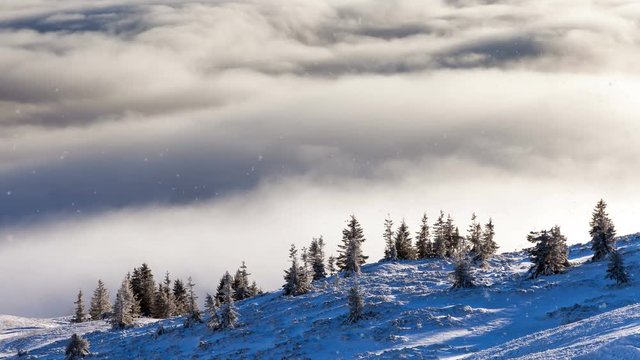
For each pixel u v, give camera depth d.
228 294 63.91
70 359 63.59
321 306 64.62
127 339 68.94
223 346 57.09
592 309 48.19
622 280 54.66
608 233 67.00
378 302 60.03
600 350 23.03
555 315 49.06
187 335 64.19
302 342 51.62
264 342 55.62
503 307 54.19
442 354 42.56
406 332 49.41
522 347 31.16
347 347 48.66
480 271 73.94
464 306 54.00
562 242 64.81
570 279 60.16
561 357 24.14
